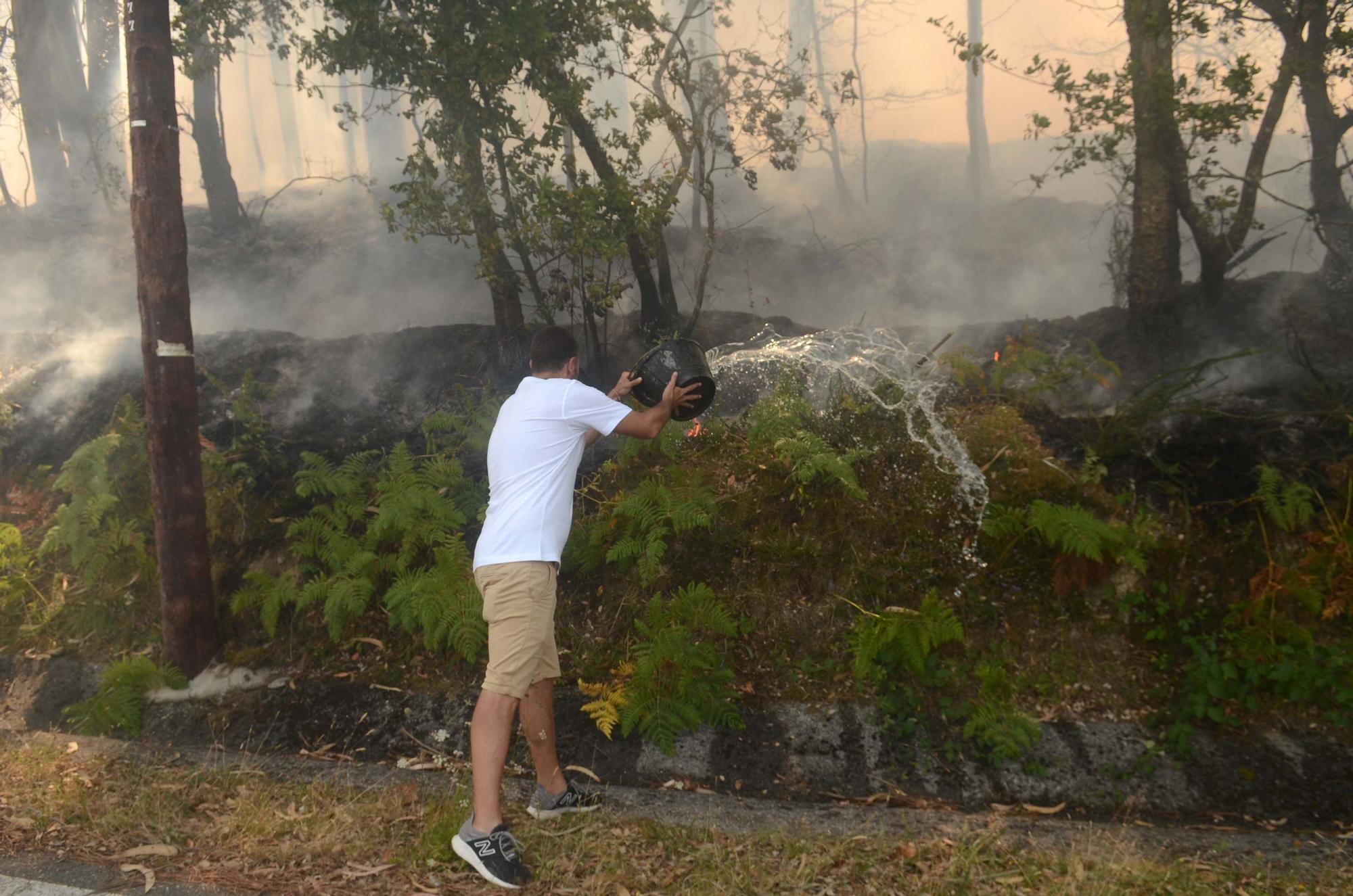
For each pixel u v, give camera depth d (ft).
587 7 21.67
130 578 19.70
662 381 12.94
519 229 21.53
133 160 17.22
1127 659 15.52
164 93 17.25
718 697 15.42
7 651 19.10
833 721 15.21
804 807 13.37
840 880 10.57
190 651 17.61
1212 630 15.53
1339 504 16.10
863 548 16.99
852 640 15.75
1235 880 10.61
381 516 17.76
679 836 11.77
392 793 13.20
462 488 19.13
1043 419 19.07
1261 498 15.93
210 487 20.33
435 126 21.36
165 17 17.26
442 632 16.39
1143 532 16.14
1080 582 15.90
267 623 17.61
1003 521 16.42
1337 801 13.52
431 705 16.38
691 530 17.51
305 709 16.76
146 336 17.34
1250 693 14.82
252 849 11.30
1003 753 14.33
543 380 12.37
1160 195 21.58
